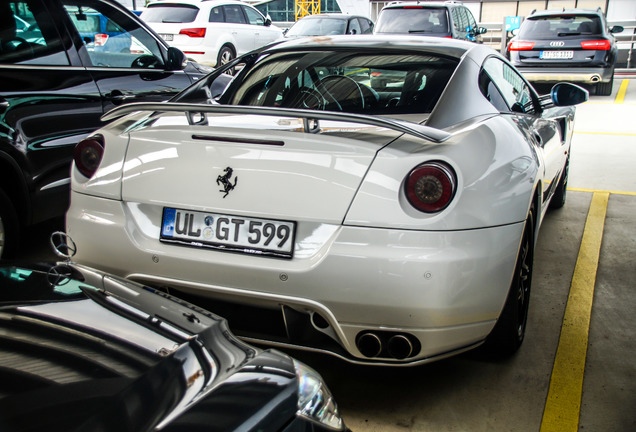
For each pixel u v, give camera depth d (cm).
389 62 264
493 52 302
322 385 128
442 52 270
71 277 143
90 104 357
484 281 197
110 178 216
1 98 306
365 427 207
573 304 312
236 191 199
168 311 135
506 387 235
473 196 194
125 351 114
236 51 1220
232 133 203
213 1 1188
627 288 334
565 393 232
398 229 187
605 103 1119
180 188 205
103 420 96
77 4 364
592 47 1134
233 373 116
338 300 192
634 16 1875
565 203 505
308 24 1320
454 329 198
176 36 1132
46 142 328
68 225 223
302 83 268
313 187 192
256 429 106
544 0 2011
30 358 108
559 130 376
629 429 212
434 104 239
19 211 323
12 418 94
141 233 212
